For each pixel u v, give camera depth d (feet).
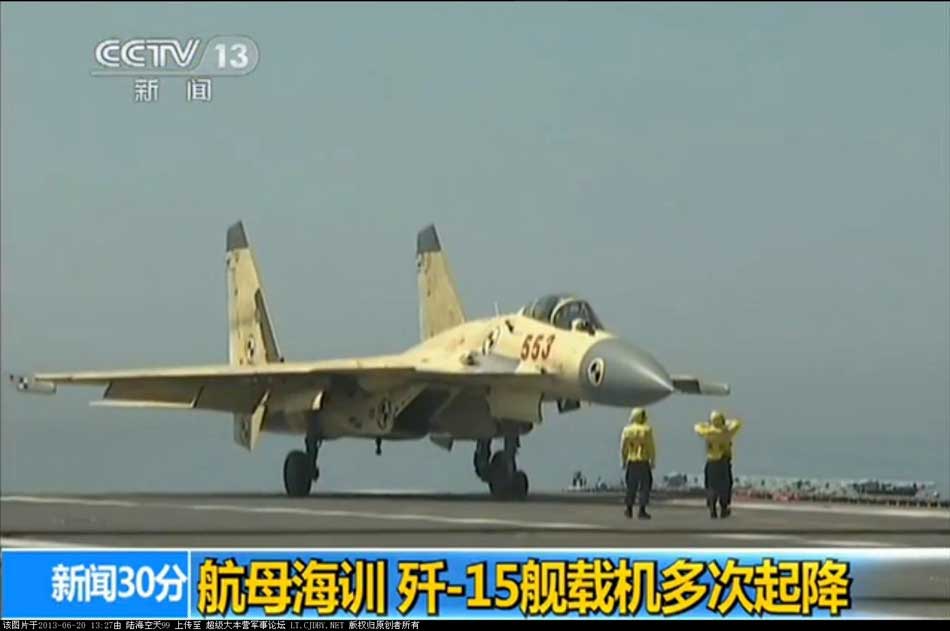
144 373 421.18
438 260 488.02
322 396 419.74
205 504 374.43
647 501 306.96
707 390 426.10
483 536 253.85
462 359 395.55
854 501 368.07
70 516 314.76
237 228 533.96
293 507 357.61
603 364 363.56
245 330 529.86
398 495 443.73
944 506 360.69
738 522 294.66
